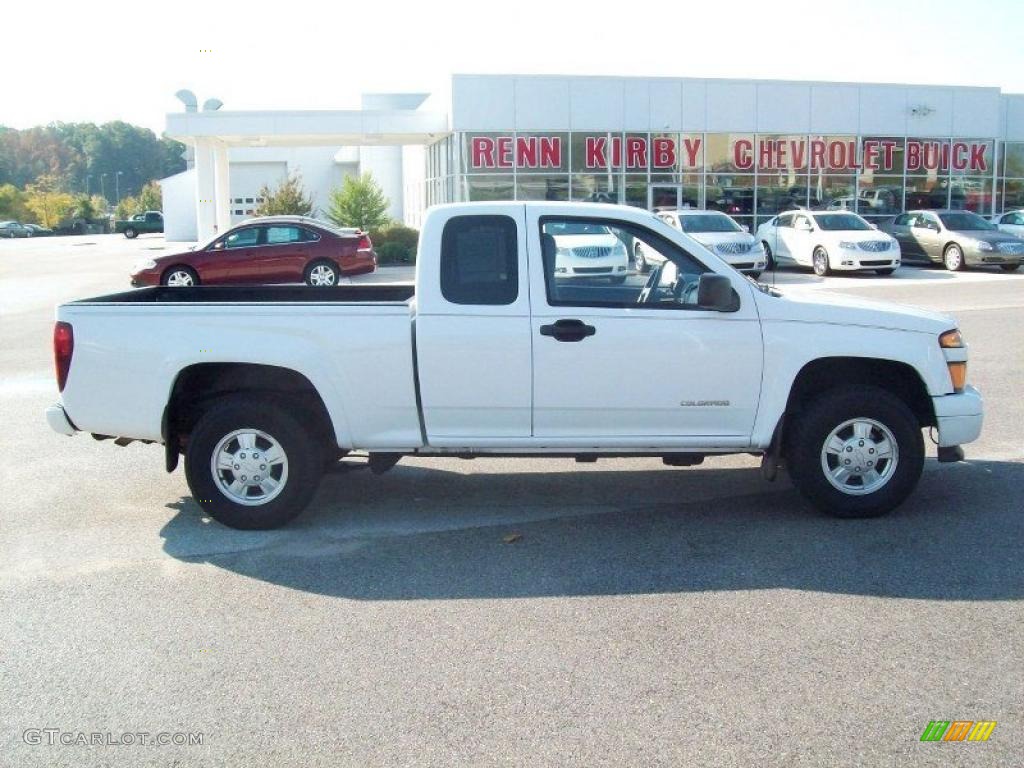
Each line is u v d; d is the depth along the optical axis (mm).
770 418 6320
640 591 5312
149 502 7141
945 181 35375
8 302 21312
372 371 6254
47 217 92062
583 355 6199
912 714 3980
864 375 6637
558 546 6082
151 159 156875
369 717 4012
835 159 34156
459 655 4562
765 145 33531
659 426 6348
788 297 6469
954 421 6367
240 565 5824
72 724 4000
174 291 7602
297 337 6258
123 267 34562
